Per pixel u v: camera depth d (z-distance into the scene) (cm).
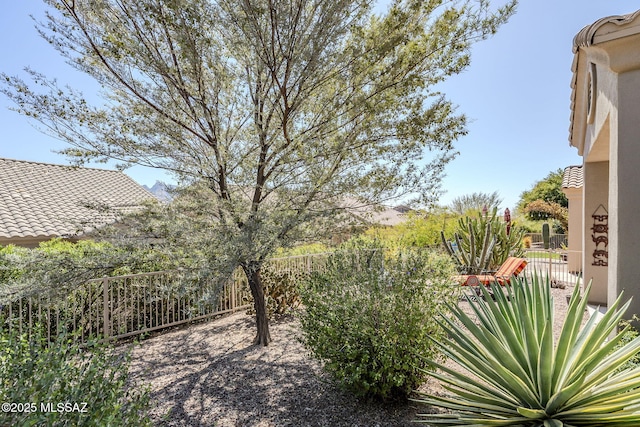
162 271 660
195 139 550
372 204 529
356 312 380
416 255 483
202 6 412
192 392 414
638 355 328
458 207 2823
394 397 376
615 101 393
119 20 436
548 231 2117
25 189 1305
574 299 276
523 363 271
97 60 466
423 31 452
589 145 640
